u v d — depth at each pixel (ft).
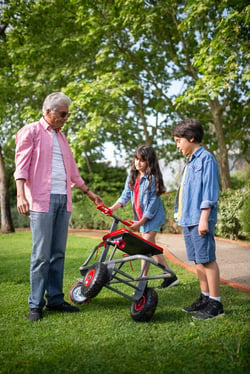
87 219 41.34
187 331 7.99
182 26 25.44
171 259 17.99
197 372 6.14
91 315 9.41
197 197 9.23
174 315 9.23
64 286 12.54
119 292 8.85
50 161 9.93
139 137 38.81
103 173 47.32
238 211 23.85
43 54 33.58
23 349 7.31
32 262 9.59
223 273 14.01
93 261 17.52
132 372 6.20
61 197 10.07
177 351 6.98
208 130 40.32
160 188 11.73
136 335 7.86
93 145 42.65
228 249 20.25
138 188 12.05
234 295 10.89
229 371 6.11
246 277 13.15
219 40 23.94
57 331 8.25
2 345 7.50
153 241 12.04
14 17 32.81
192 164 9.56
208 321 8.57
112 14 30.37
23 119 36.96
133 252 9.85
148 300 8.64
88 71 33.27
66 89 29.84
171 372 6.19
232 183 40.73
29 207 9.34
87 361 6.65
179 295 11.23
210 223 9.10
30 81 33.17
